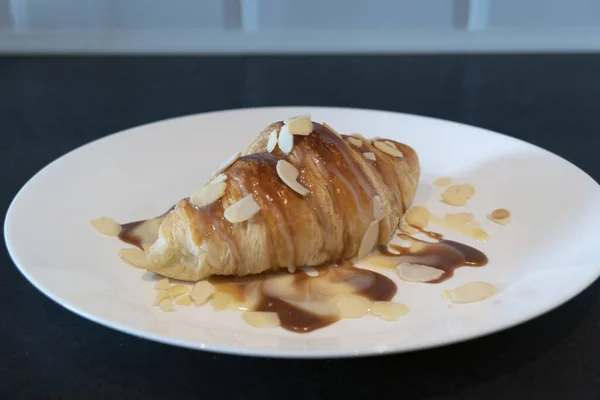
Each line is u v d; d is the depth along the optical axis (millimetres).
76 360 398
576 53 885
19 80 800
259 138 489
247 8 933
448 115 684
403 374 386
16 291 447
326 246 448
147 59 882
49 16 933
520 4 915
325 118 591
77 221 476
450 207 504
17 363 397
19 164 592
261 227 435
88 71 834
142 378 387
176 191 521
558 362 391
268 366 393
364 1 921
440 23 931
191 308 414
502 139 550
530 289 408
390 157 499
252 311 414
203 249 431
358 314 410
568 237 455
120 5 928
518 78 792
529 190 505
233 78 805
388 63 856
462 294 418
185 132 573
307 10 930
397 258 460
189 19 937
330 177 452
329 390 380
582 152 600
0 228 506
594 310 423
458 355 396
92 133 651
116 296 411
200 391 380
